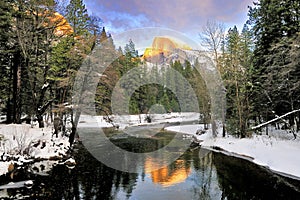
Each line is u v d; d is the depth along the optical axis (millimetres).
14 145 13281
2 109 23828
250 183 9875
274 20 16547
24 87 20719
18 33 16719
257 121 21391
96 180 10391
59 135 17828
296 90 15094
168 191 9078
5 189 9148
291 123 18453
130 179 10508
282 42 14172
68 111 17172
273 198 8359
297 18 15656
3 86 20797
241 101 19562
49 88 19688
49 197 8445
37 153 13555
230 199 8312
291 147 14469
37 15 17703
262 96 18297
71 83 16781
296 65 13461
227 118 21016
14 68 18766
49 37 18484
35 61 18391
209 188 9398
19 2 17078
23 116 25016
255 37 19047
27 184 9617
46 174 11070
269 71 16281
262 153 13992
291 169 10930
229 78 20297
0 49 17672
